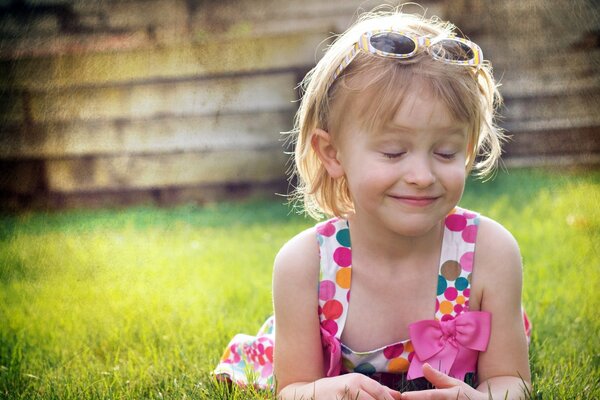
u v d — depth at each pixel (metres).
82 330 2.60
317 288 1.80
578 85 5.54
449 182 1.61
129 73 5.84
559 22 5.54
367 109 1.61
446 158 1.62
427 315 1.78
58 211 5.75
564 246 3.41
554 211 4.18
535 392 1.75
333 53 1.76
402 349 1.79
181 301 2.94
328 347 1.82
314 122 1.79
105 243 4.43
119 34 5.96
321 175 1.86
